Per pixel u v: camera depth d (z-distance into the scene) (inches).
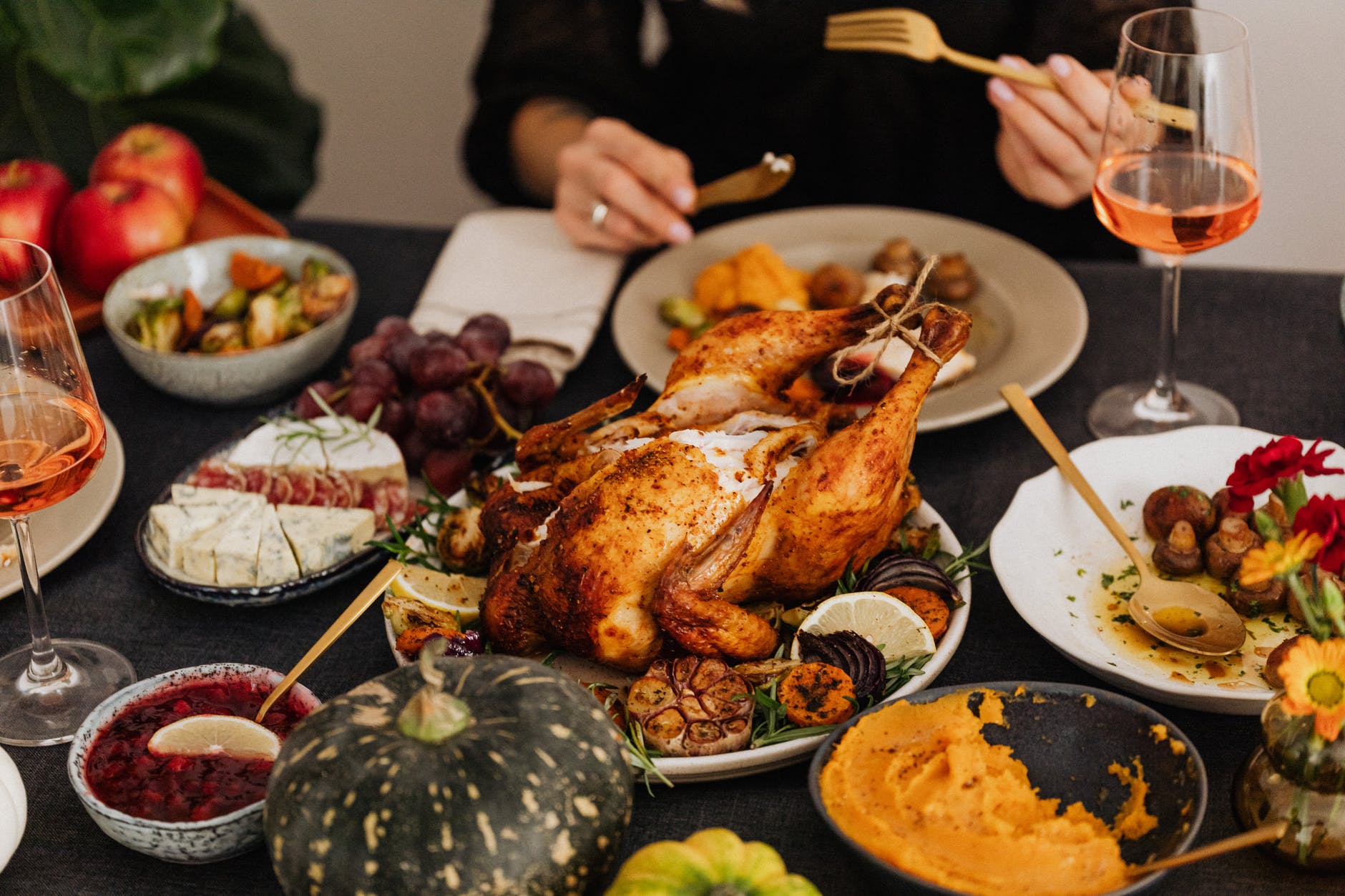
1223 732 43.7
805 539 44.2
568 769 39.5
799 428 45.7
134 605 48.8
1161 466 48.7
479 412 51.5
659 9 70.3
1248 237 79.7
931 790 40.6
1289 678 38.7
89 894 42.3
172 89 81.5
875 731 41.7
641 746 42.7
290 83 85.4
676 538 43.8
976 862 39.6
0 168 59.4
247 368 53.8
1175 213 48.0
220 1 69.2
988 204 70.3
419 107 106.1
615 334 55.4
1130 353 55.0
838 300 56.7
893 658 44.1
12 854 42.3
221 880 42.3
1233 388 53.2
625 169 59.4
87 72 68.1
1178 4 64.7
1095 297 57.4
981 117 68.8
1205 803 39.7
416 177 109.9
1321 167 75.7
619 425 47.6
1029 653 46.2
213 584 47.9
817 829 42.5
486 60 70.4
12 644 48.1
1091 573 47.0
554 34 69.0
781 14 67.9
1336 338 54.5
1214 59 47.1
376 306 59.2
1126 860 40.0
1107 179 49.1
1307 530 39.6
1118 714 41.4
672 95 72.6
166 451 53.7
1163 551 46.5
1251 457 41.2
